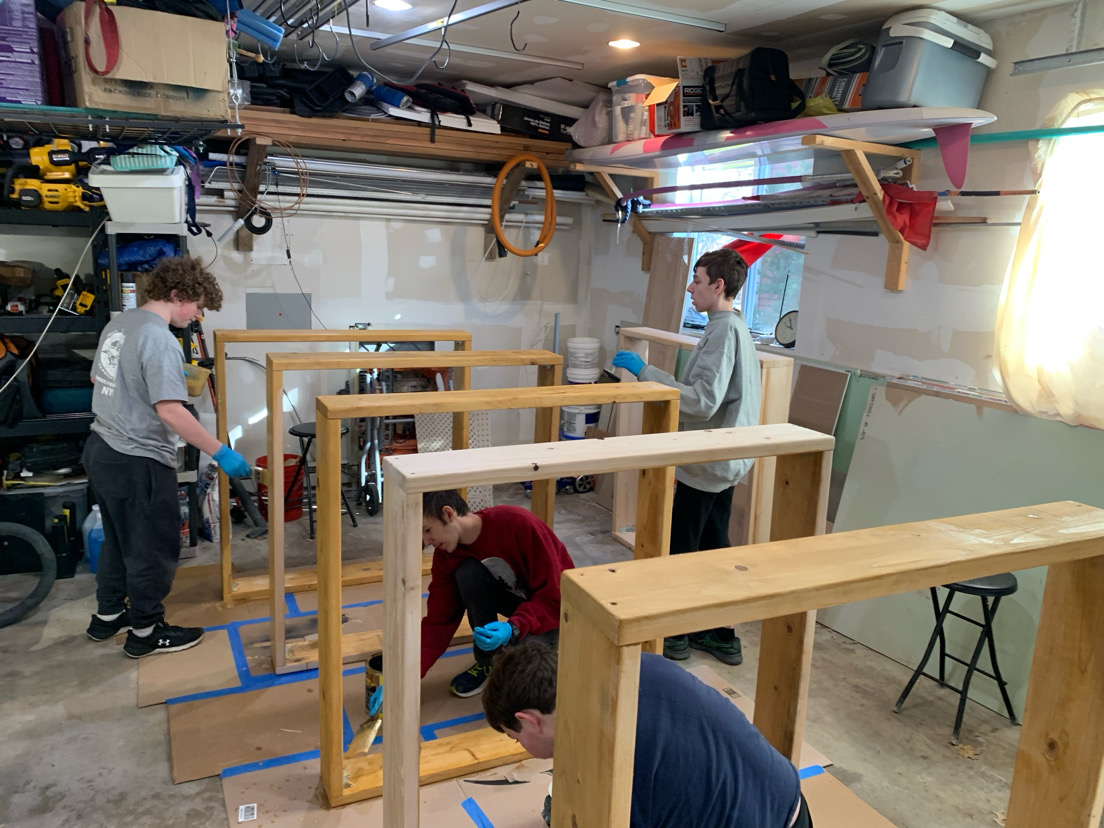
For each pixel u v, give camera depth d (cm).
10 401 334
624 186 501
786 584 95
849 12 297
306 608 330
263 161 422
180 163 340
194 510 388
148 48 241
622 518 423
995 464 283
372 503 453
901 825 218
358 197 465
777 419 342
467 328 529
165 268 263
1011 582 246
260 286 465
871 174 297
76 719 250
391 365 265
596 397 209
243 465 259
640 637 84
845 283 350
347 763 227
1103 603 129
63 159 324
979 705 279
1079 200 252
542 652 128
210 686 270
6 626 305
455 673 284
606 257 543
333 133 416
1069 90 267
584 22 327
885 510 317
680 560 101
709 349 281
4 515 345
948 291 307
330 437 190
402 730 152
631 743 87
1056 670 137
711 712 115
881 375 331
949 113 263
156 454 269
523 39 361
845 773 239
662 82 384
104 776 224
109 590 293
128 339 261
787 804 120
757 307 440
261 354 471
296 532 423
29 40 238
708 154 370
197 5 254
